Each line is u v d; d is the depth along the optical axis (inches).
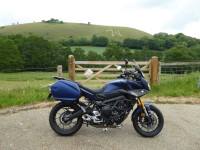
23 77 565.6
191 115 209.9
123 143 144.9
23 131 164.4
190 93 297.0
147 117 154.9
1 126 174.4
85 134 159.6
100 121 149.3
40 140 148.3
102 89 153.1
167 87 322.0
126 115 153.0
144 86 154.9
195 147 140.5
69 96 147.6
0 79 567.5
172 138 154.3
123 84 152.7
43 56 1792.6
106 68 322.7
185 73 382.6
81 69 320.8
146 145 142.4
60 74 311.7
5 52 1760.6
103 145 141.5
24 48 1883.6
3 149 134.6
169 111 223.1
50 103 246.8
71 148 136.8
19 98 254.5
